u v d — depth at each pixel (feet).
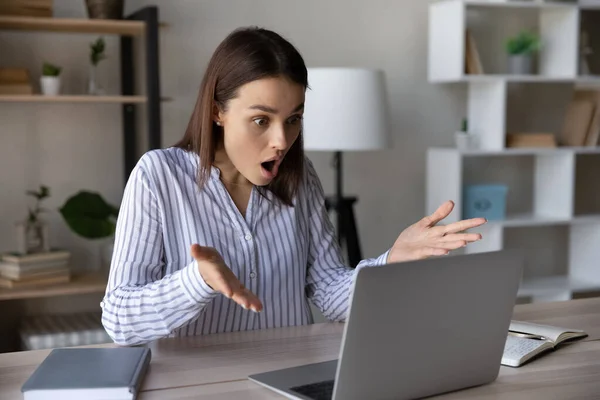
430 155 12.08
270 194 5.35
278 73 4.50
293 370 4.18
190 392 3.87
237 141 4.68
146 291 4.44
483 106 11.98
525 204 13.15
